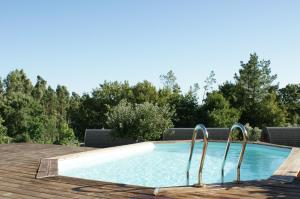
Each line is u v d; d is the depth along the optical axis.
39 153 11.83
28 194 5.94
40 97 69.25
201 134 22.86
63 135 24.95
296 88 50.19
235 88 41.72
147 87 38.66
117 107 21.16
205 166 12.86
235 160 14.30
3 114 33.72
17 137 24.22
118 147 14.36
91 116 38.72
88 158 11.63
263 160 14.04
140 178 10.60
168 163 13.51
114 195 5.82
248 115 37.47
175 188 6.22
